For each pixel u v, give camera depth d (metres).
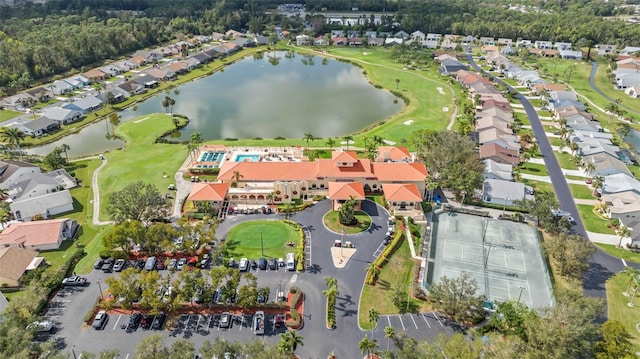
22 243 126.81
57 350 92.00
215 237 133.62
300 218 144.75
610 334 91.12
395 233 137.12
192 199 147.25
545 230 139.88
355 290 113.19
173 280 115.12
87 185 165.25
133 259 124.31
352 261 124.06
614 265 124.44
